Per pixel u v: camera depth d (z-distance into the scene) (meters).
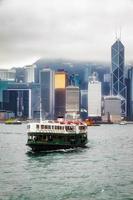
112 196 91.38
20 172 120.25
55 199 88.88
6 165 134.62
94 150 185.25
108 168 128.75
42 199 88.69
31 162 141.00
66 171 122.25
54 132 169.00
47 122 181.25
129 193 94.00
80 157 155.75
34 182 105.19
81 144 190.62
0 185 101.19
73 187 99.56
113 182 105.50
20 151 182.88
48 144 166.75
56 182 105.31
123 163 141.12
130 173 119.00
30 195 91.75
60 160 146.12
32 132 164.75
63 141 172.75
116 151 185.25
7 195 91.44
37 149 166.12
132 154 172.38
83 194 92.94
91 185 101.81
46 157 153.75
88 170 124.31
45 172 120.44
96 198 89.81
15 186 100.25
